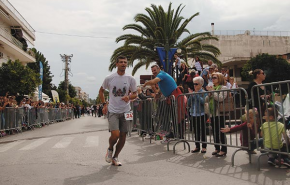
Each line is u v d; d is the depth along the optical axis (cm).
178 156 572
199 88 607
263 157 533
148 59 2148
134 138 900
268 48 5047
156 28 1966
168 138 696
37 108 1593
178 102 641
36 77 2092
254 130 491
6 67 1923
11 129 1216
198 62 1389
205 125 580
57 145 764
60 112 2531
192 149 654
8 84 1894
